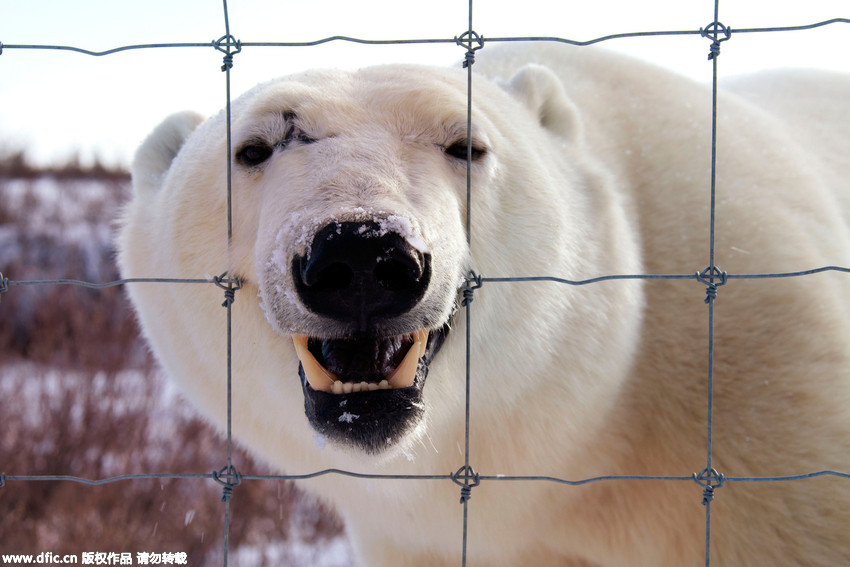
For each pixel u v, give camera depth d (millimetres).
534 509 2512
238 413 2377
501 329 2174
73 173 15727
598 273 2371
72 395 6711
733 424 2354
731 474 2332
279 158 2004
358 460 1729
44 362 7516
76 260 11398
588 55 3195
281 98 2072
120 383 7090
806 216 2693
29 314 8664
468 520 2480
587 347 2332
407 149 1997
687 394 2436
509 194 2213
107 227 12531
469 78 1767
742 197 2596
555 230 2258
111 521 5879
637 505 2520
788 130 3316
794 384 2320
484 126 2186
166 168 2719
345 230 1584
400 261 1589
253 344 2152
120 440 6477
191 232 2230
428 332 1856
